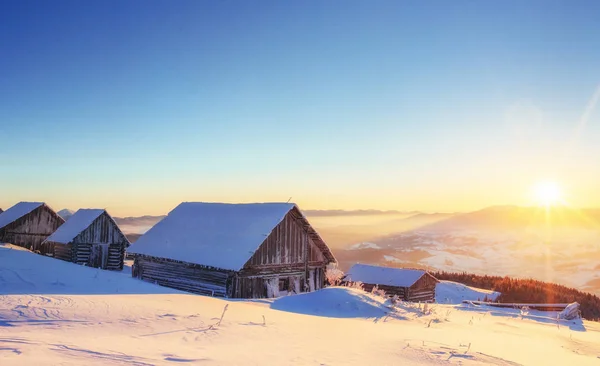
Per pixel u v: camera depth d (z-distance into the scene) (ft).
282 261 84.23
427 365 27.53
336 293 60.08
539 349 41.60
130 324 32.96
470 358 30.81
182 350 25.39
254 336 32.22
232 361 23.72
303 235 89.25
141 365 20.71
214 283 77.66
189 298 52.65
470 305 93.50
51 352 21.62
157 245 91.45
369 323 47.75
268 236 81.97
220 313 41.83
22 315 33.91
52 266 78.59
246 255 76.33
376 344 33.27
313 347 30.17
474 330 51.06
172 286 85.25
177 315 38.04
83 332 29.04
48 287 57.31
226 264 75.66
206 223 92.22
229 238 82.89
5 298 40.98
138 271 93.04
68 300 42.06
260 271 80.02
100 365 19.93
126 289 60.59
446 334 44.11
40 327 29.96
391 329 43.91
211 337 30.42
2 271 66.85
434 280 128.57
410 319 54.44
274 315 45.32
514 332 53.36
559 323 71.51
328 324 42.57
